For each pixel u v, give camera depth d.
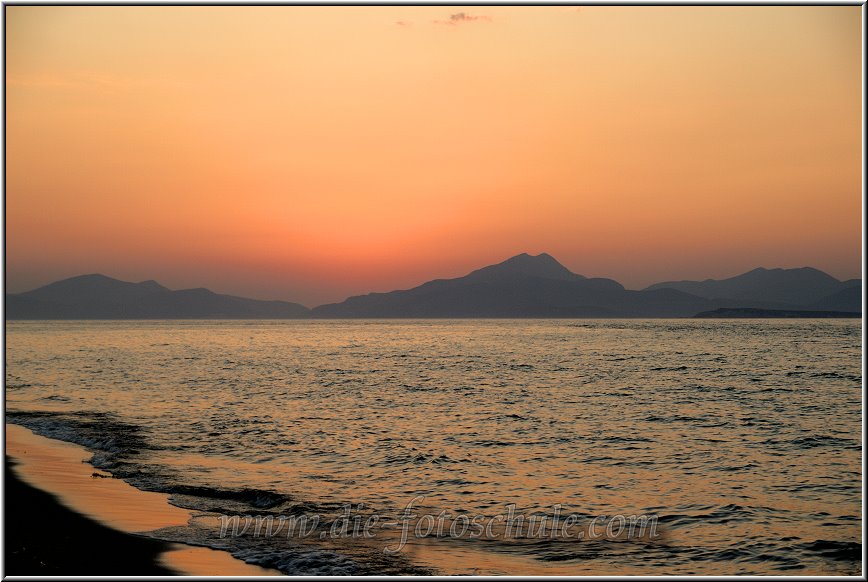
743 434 28.48
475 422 31.30
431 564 13.58
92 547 13.76
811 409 35.91
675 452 24.70
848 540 15.30
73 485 18.69
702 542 15.16
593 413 34.41
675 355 81.38
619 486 19.78
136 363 67.44
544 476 20.92
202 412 33.25
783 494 19.03
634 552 14.53
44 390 42.81
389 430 28.78
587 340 128.00
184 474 20.25
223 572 12.76
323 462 22.31
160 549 13.80
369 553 14.05
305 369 60.97
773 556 14.38
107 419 30.89
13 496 17.48
